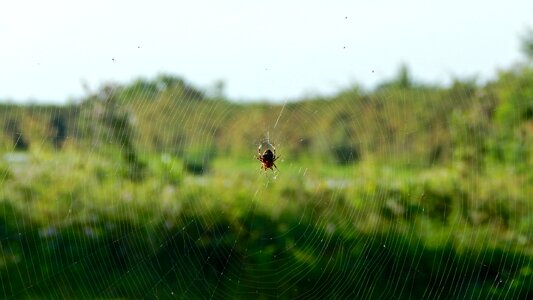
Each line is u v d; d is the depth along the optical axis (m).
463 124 9.04
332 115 8.30
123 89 7.88
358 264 7.53
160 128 8.13
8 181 7.76
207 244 7.82
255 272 7.56
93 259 7.40
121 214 7.82
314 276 7.47
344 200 8.21
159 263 7.60
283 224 8.02
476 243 7.55
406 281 7.35
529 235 7.72
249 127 8.02
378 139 8.55
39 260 7.20
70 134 7.91
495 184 8.35
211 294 7.32
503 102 9.48
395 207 8.05
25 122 7.76
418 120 8.86
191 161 8.42
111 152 8.15
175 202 8.06
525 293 6.91
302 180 8.36
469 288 7.12
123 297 7.14
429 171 8.74
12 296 6.91
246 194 8.24
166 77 7.93
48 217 7.64
